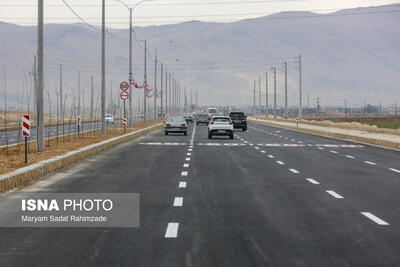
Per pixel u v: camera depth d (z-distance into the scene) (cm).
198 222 1900
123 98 8800
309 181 3047
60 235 1703
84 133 8325
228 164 4019
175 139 7694
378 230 1781
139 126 11912
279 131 10831
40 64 4416
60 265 1363
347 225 1861
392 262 1394
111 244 1581
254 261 1400
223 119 7912
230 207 2205
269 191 2655
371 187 2814
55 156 3891
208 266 1352
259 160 4372
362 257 1442
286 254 1471
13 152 4419
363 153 5191
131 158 4509
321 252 1495
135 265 1361
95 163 4072
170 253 1478
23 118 3509
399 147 5891
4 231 1766
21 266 1355
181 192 2606
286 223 1889
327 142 7075
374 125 13212
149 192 2602
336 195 2536
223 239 1644
